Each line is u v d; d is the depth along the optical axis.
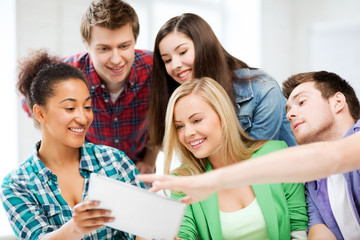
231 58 1.77
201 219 1.32
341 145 0.82
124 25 1.62
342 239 1.26
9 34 2.58
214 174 0.82
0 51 2.59
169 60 1.67
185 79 1.67
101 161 1.31
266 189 1.32
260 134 1.68
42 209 1.22
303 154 0.81
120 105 1.95
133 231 1.00
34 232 1.16
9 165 2.55
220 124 1.33
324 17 4.00
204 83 1.34
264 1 3.86
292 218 1.33
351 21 3.61
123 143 2.04
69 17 2.77
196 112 1.29
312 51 3.85
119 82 1.86
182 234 1.30
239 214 1.31
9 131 2.55
